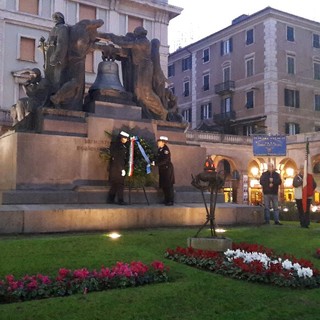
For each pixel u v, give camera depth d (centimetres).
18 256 655
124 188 1145
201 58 5778
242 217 1156
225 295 565
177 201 1212
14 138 1081
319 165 4050
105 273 573
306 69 5022
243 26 5141
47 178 1088
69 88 1194
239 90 5172
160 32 4484
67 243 749
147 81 1327
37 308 473
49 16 3981
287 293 595
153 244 811
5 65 3791
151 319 478
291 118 4862
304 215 1251
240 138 4247
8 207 938
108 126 1186
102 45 1312
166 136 1297
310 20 5056
